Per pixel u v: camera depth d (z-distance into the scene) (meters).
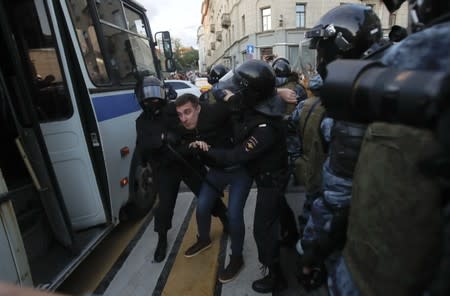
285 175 2.16
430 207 0.70
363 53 1.42
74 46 2.57
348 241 1.04
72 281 2.68
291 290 2.32
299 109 2.38
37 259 2.34
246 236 3.17
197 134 2.45
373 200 0.87
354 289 0.99
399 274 0.78
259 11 23.95
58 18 2.45
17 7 2.41
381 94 0.66
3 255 1.72
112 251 3.09
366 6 1.49
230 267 2.53
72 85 2.50
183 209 3.95
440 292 0.62
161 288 2.52
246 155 1.99
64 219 2.32
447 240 0.64
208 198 2.70
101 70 2.99
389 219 0.80
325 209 1.42
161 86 2.61
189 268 2.74
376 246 0.86
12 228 1.79
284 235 2.57
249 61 1.99
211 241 3.12
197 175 2.71
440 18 0.78
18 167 2.67
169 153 2.59
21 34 2.43
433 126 0.59
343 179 1.29
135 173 3.52
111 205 2.77
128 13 3.88
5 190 1.78
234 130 2.30
